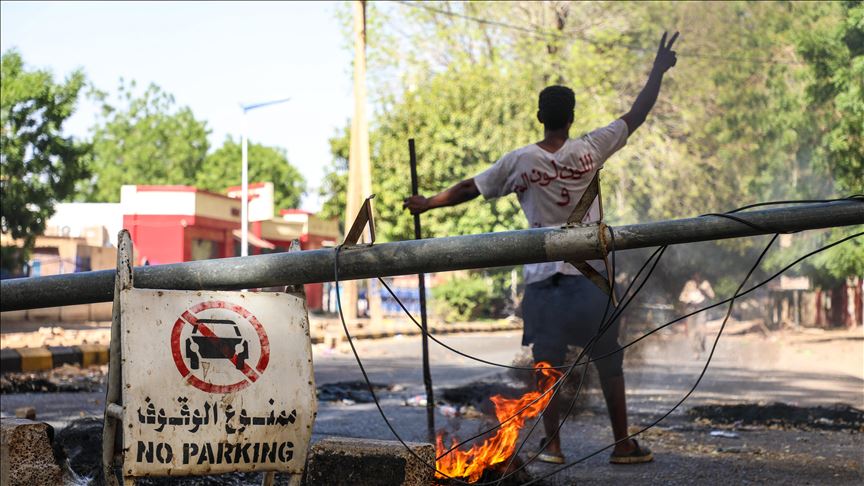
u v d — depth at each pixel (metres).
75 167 28.95
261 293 3.53
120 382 3.44
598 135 5.50
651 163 27.67
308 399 3.47
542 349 5.54
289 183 67.00
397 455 3.61
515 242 3.92
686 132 27.05
